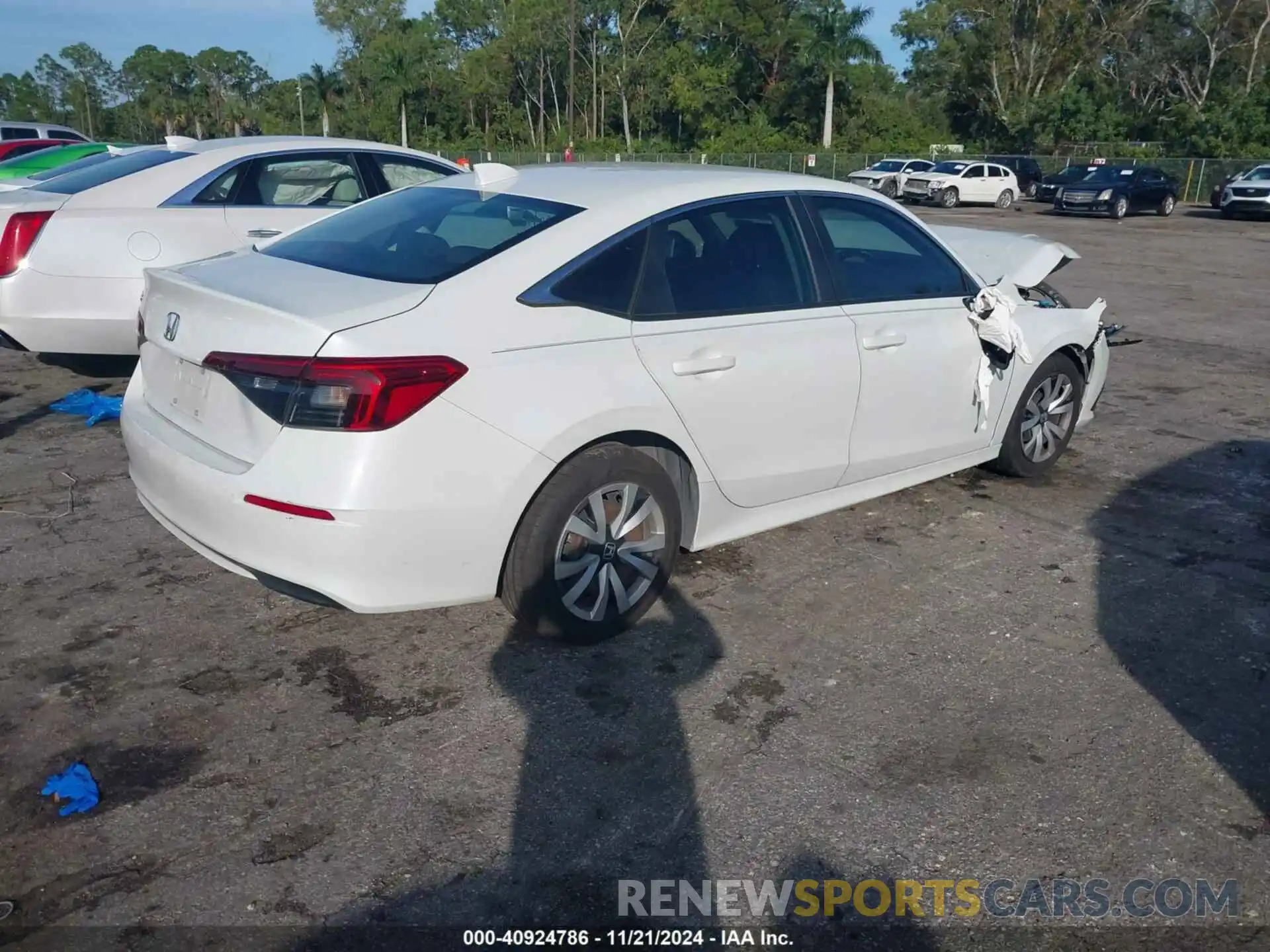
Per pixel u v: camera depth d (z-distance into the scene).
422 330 3.18
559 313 3.46
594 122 74.06
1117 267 16.34
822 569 4.47
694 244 3.88
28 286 6.18
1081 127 55.41
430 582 3.28
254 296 3.31
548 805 2.92
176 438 3.47
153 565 4.36
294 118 99.81
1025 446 5.48
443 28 88.81
